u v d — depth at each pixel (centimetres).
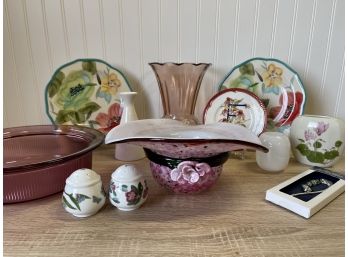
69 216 53
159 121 72
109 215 54
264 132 76
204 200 59
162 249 45
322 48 85
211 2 82
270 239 47
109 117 89
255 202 59
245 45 86
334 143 73
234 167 77
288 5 82
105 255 43
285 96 86
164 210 56
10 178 54
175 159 56
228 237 48
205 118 84
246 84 87
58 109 85
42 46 85
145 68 88
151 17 84
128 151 79
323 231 49
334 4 82
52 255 44
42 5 82
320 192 59
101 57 87
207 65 79
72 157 57
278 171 73
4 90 88
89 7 82
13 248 45
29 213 54
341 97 89
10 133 76
